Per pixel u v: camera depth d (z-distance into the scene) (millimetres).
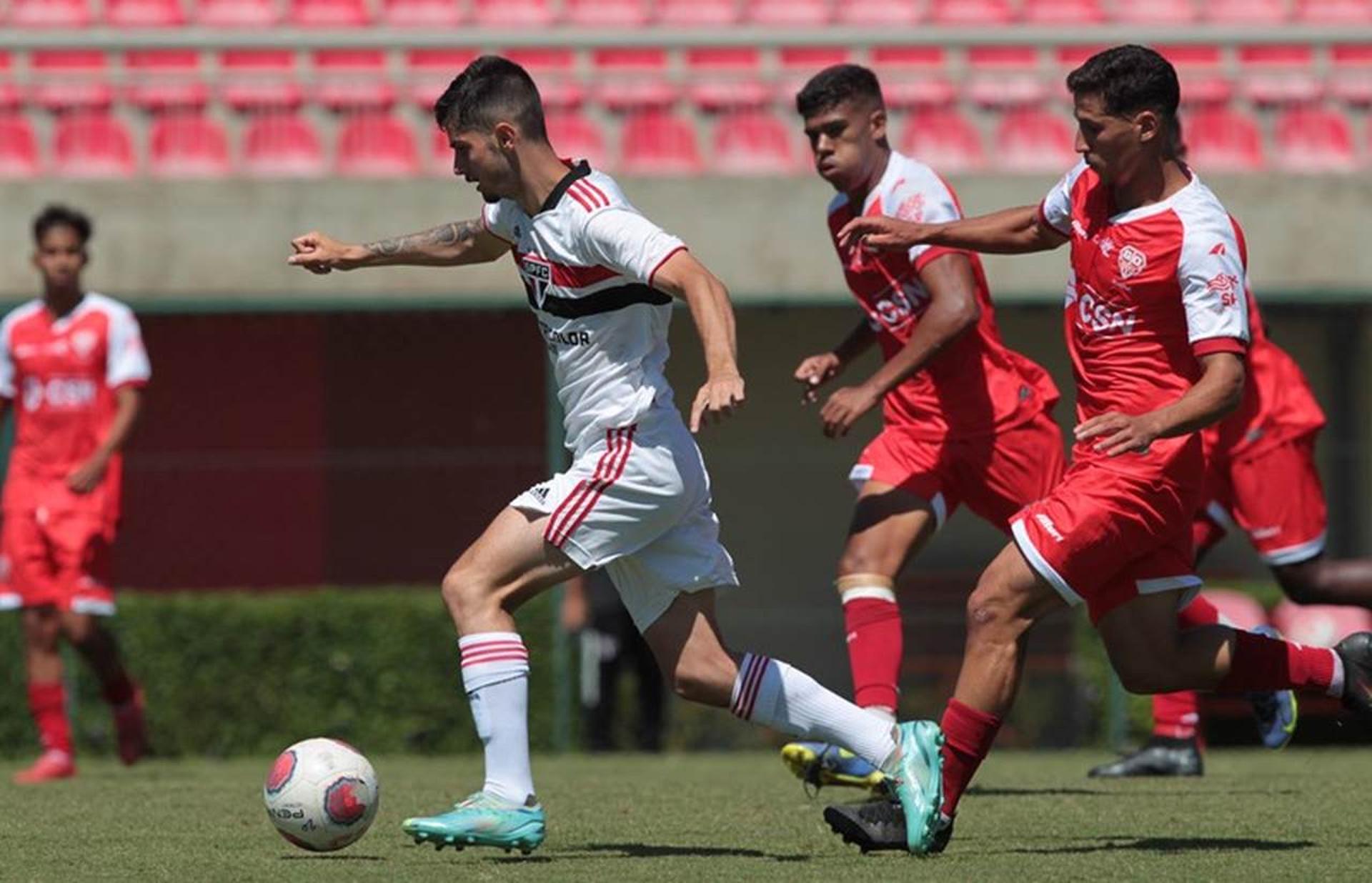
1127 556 19297
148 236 57719
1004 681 19531
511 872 18016
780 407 55562
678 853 19734
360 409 53375
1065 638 50562
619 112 66062
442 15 69562
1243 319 18422
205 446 53875
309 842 19250
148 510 51781
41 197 57750
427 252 20266
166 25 69438
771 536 52938
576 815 24312
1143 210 18844
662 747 49125
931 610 51156
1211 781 30422
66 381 35188
